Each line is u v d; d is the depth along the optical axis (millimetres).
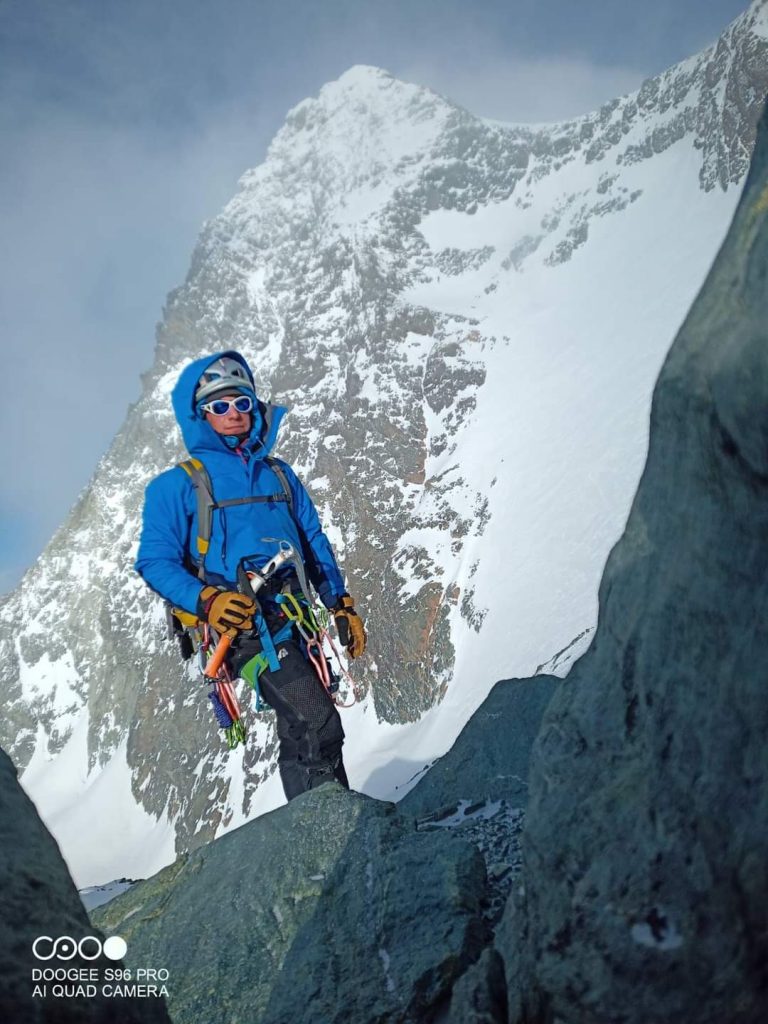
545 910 2020
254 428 4332
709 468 1762
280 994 2744
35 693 146250
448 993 2627
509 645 87562
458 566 102938
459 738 4930
